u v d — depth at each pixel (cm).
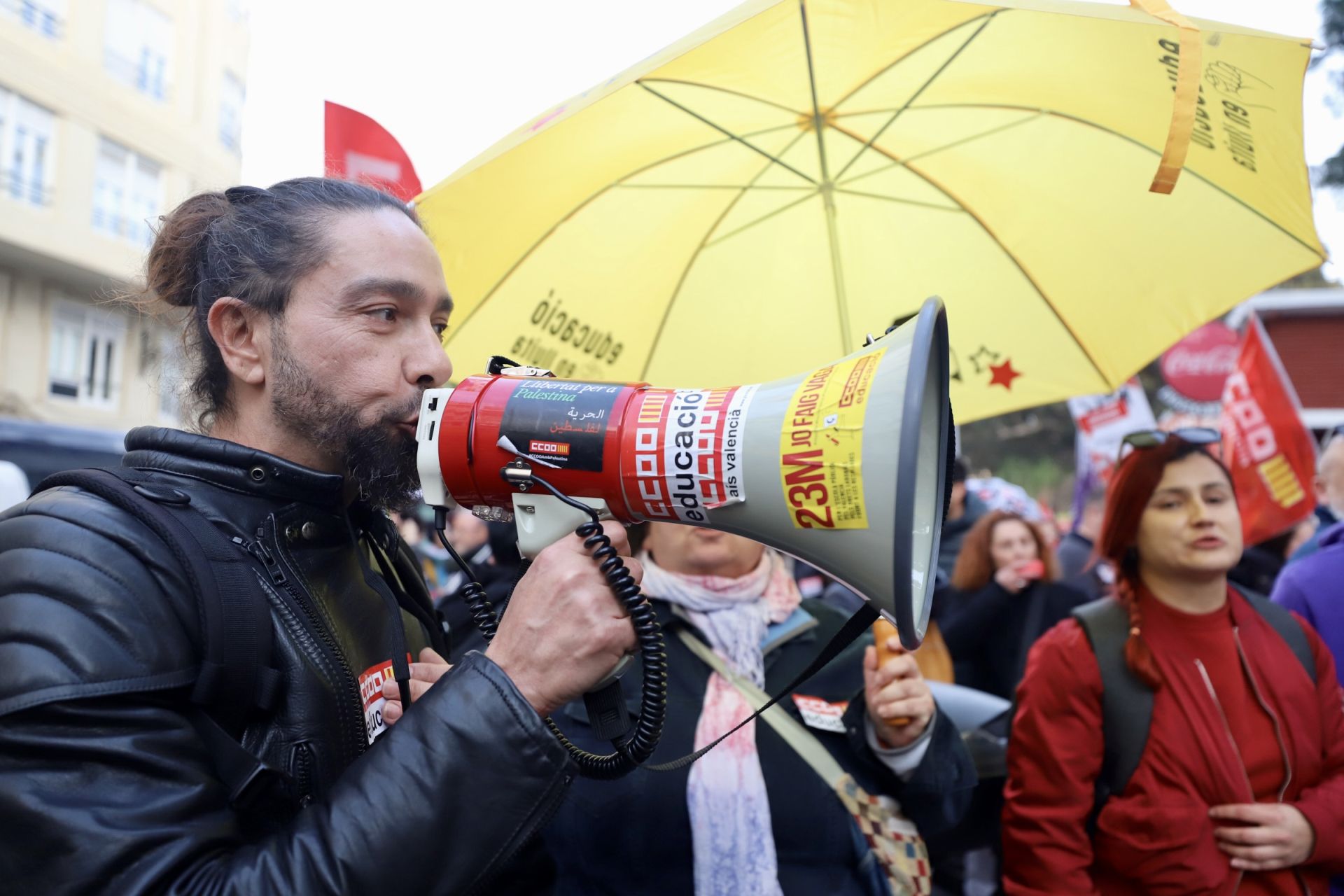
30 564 90
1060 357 201
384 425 110
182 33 800
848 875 170
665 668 99
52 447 657
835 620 200
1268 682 202
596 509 102
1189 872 191
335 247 110
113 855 80
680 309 205
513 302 184
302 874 83
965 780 182
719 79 162
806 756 174
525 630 95
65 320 1088
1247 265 185
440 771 87
